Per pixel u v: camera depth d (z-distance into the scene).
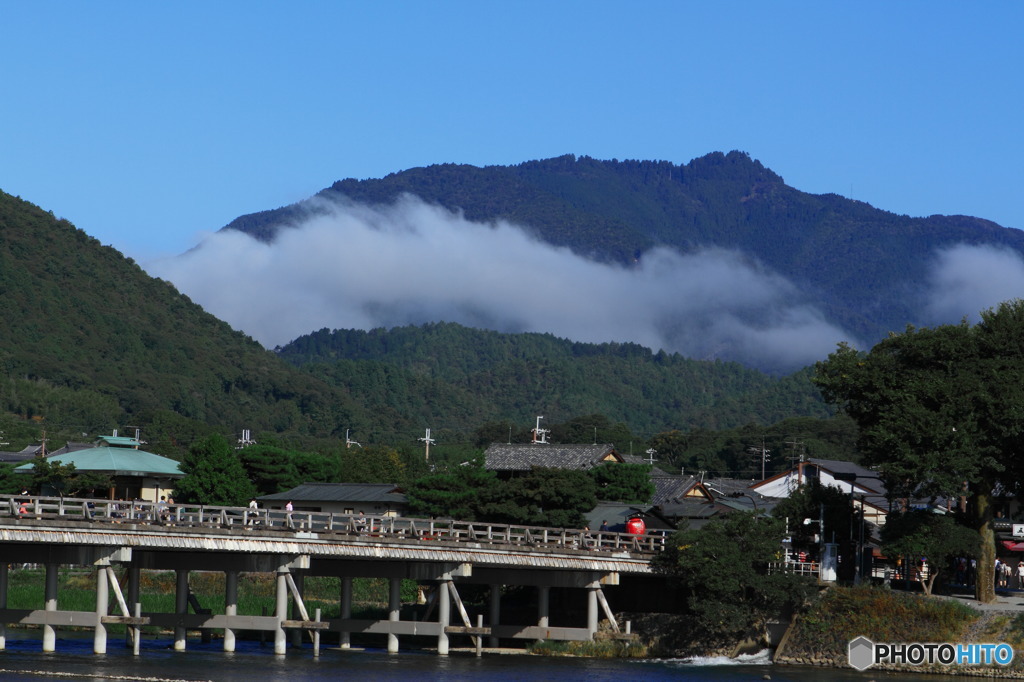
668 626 73.56
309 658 64.12
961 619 67.31
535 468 90.69
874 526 92.50
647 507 92.88
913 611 68.12
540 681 58.59
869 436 73.62
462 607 68.75
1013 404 70.06
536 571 73.88
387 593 90.25
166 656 62.16
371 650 70.62
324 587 91.50
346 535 62.97
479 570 74.69
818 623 69.81
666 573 73.94
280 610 62.47
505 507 88.12
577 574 73.62
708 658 70.88
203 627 63.03
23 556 59.12
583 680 59.53
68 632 77.44
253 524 62.50
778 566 74.00
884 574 80.62
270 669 58.38
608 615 73.62
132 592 66.62
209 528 58.00
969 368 73.75
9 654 60.16
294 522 73.19
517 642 76.69
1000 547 83.50
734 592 70.69
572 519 88.38
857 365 76.50
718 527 72.94
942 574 80.56
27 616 59.00
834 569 75.38
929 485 71.00
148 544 56.50
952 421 70.88
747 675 63.25
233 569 62.94
